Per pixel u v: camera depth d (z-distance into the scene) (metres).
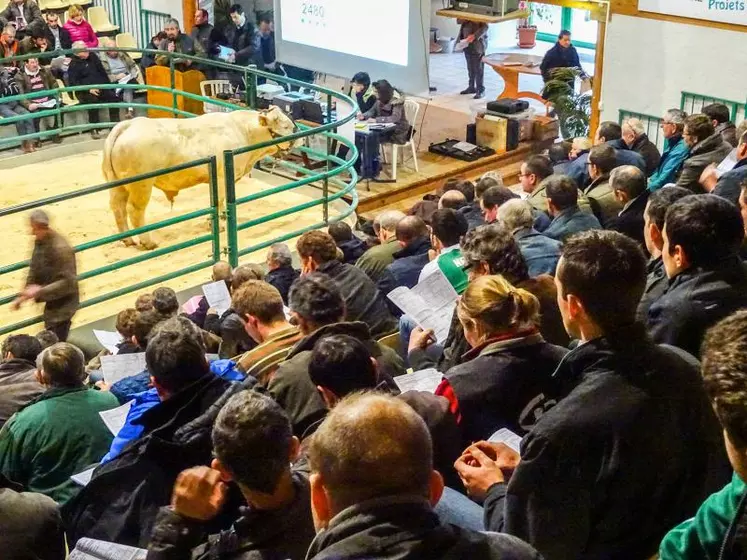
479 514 2.24
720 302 2.62
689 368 1.98
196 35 11.75
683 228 2.66
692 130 5.77
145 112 11.73
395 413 1.49
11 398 4.01
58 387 3.51
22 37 10.95
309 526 1.95
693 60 9.57
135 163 7.28
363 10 10.75
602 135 7.27
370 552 1.41
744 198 3.06
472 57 13.46
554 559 1.92
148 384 3.81
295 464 2.41
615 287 1.94
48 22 11.44
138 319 4.57
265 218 6.90
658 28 9.73
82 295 6.70
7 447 3.46
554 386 2.46
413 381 2.96
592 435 1.89
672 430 1.92
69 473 3.43
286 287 5.01
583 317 1.99
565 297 2.02
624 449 1.88
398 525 1.43
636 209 4.89
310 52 11.54
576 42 16.28
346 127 10.31
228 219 6.66
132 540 2.64
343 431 1.47
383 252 4.93
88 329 6.36
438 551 1.43
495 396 2.47
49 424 3.42
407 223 4.79
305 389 2.88
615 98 10.34
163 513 1.99
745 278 2.66
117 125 7.39
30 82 10.53
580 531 1.91
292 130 8.02
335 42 11.20
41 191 8.71
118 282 6.92
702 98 9.62
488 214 5.03
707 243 2.64
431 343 3.43
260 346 3.35
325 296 3.23
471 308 2.54
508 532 1.96
